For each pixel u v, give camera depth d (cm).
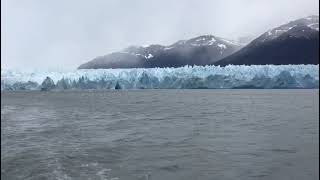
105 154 2638
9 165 2233
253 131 3969
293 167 2183
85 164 2280
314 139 3288
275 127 4300
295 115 5972
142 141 3300
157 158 2495
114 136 3672
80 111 7506
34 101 11612
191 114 6475
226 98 12544
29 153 2656
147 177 1986
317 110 7044
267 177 1978
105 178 1948
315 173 2044
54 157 2497
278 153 2641
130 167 2208
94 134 3831
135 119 5628
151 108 8212
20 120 5631
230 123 4850
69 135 3756
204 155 2603
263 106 8425
